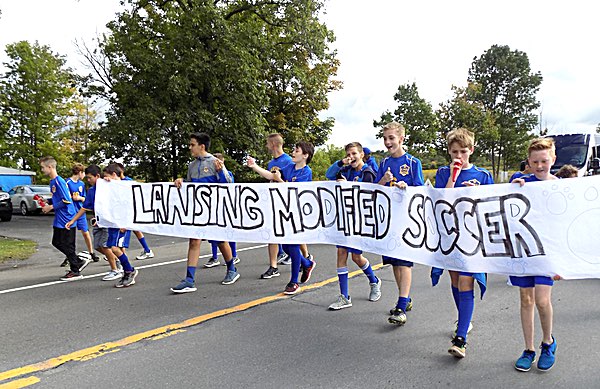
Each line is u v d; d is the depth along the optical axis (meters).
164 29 20.95
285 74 22.47
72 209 6.65
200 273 6.92
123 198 6.05
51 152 34.72
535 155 3.61
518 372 3.36
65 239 6.57
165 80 19.20
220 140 20.73
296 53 23.20
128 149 20.39
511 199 3.67
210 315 4.79
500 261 3.68
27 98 33.91
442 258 4.02
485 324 4.42
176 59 19.39
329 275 6.66
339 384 3.21
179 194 5.87
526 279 3.52
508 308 4.93
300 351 3.80
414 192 4.30
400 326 4.39
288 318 4.68
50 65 34.41
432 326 4.39
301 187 5.26
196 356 3.72
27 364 3.58
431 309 4.93
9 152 33.34
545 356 3.39
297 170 5.80
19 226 16.02
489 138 36.69
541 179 3.64
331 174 5.25
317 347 3.89
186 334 4.23
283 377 3.32
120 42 20.62
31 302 5.38
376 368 3.46
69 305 5.23
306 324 4.49
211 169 5.81
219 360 3.63
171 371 3.44
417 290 5.71
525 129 46.06
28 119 33.84
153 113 18.94
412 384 3.19
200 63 18.83
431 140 30.67
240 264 7.61
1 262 8.27
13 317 4.79
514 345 3.88
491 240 3.74
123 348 3.90
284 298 5.44
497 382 3.21
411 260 4.31
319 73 25.17
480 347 3.85
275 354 3.75
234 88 20.25
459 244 3.89
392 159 4.64
